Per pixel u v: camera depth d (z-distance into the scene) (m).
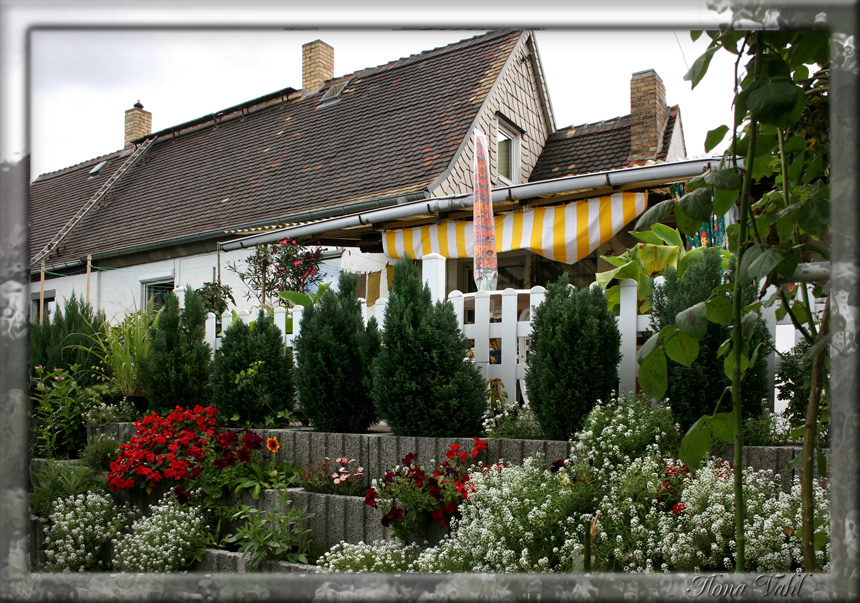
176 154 18.12
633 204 7.88
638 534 3.27
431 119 12.75
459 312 5.50
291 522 4.66
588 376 4.32
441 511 4.13
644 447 3.91
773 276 2.18
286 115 16.47
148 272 14.23
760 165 2.49
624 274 4.77
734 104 2.10
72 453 7.03
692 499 3.30
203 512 5.19
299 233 9.66
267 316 6.40
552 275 10.57
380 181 11.75
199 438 5.49
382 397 4.89
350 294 5.68
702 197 2.18
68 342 7.97
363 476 4.93
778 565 2.95
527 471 3.91
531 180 13.34
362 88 15.47
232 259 12.61
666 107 13.02
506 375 5.24
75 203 18.83
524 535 3.45
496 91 12.71
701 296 3.98
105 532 5.31
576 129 14.28
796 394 3.90
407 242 9.33
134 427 6.32
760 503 3.26
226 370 6.10
